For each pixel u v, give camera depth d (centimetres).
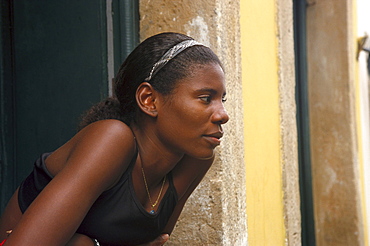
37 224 99
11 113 203
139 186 125
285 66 310
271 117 283
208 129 116
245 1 249
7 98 202
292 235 299
